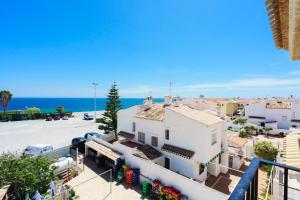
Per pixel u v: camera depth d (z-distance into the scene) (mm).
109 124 28188
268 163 2531
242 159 21422
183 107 20828
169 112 18000
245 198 1707
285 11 3270
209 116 19125
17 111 53562
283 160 10883
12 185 12852
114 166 18031
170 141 17953
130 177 16453
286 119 40531
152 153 17984
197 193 13000
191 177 15938
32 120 50344
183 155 16188
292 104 40906
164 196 13961
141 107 23656
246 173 2062
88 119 52469
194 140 16281
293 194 9281
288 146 12188
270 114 42062
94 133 29594
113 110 28047
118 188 15844
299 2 2342
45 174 13703
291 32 3154
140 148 18656
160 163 17641
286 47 4512
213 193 12266
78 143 24000
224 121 19391
